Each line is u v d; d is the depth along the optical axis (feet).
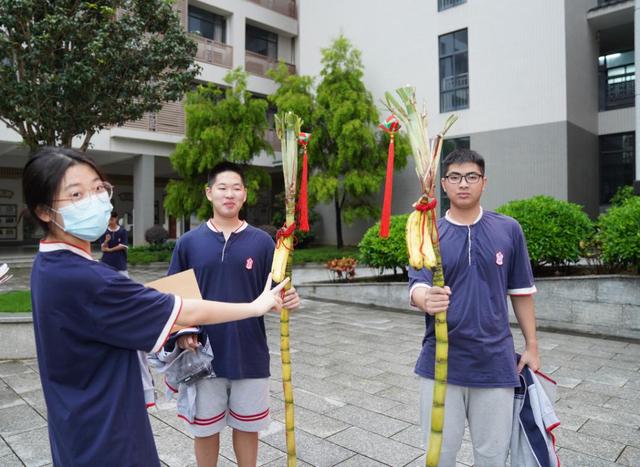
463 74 43.96
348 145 41.24
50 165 4.33
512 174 40.83
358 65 44.55
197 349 6.84
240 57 57.52
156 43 20.10
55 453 4.34
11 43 17.42
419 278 6.48
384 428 10.53
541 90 39.34
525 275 6.79
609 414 11.21
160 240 50.70
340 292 28.96
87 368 4.30
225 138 42.73
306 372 14.65
